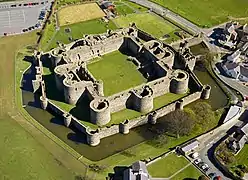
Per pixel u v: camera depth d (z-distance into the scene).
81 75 189.50
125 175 144.88
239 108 177.00
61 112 173.12
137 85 189.50
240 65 196.00
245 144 160.25
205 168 151.12
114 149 161.75
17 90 188.12
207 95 183.25
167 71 184.00
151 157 157.25
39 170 151.88
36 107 179.75
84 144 163.38
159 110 172.38
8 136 165.38
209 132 165.12
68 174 150.62
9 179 148.38
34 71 199.25
